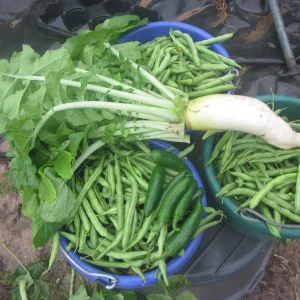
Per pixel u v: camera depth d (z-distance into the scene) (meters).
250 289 0.88
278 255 0.93
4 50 1.09
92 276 0.69
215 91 0.79
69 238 0.71
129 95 0.71
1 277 0.92
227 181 0.77
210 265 0.87
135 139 0.75
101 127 0.72
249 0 1.10
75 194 0.72
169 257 0.73
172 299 0.81
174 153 0.78
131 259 0.69
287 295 0.91
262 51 1.07
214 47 0.88
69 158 0.64
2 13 1.10
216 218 0.89
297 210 0.69
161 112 0.71
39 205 0.68
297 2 1.10
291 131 0.73
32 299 0.89
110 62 0.78
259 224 0.71
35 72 0.71
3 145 1.02
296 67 1.03
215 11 1.10
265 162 0.75
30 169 0.66
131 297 0.82
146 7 1.11
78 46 0.77
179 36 0.87
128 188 0.73
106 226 0.73
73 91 0.72
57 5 1.06
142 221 0.71
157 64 0.81
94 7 1.09
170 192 0.68
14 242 0.95
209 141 0.78
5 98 0.71
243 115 0.69
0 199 0.97
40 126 0.66
